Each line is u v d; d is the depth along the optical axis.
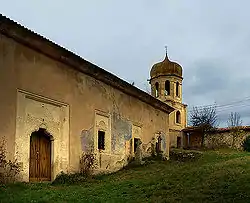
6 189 10.41
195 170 13.96
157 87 41.31
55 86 14.37
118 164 18.62
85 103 16.23
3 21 11.75
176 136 40.16
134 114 21.19
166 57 42.25
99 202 9.43
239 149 35.06
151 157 22.55
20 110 12.62
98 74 17.12
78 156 15.41
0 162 11.55
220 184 11.01
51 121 14.08
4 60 12.12
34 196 9.76
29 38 12.92
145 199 9.78
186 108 42.47
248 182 10.95
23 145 12.62
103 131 17.56
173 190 10.75
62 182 13.51
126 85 19.75
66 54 14.69
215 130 38.34
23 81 12.83
